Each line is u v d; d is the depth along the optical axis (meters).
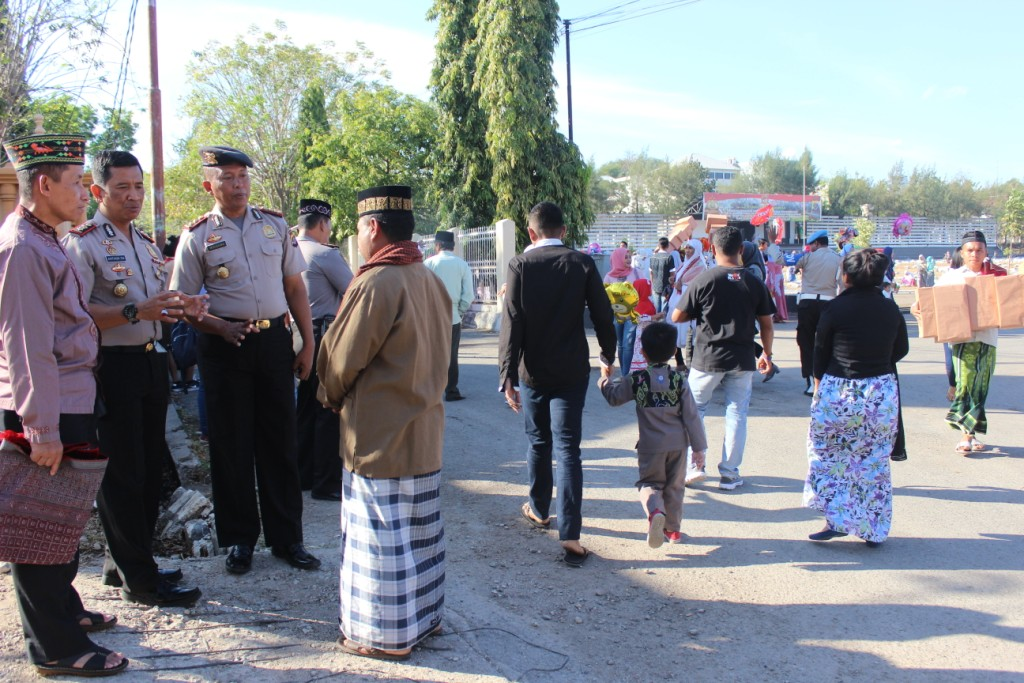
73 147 3.13
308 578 4.35
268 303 4.34
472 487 6.25
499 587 4.45
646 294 10.04
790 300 22.53
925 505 5.84
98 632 3.57
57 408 2.96
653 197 80.75
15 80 10.70
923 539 5.18
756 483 6.38
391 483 3.48
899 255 50.53
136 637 3.56
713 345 6.06
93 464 3.08
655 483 4.93
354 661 3.47
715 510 5.75
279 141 32.66
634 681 3.52
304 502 5.94
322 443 5.94
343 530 3.60
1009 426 8.22
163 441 4.06
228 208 4.32
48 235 3.11
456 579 4.55
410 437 3.49
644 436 4.93
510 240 17.38
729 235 6.09
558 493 4.79
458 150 21.70
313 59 32.50
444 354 3.68
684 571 4.71
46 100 11.64
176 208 31.81
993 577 4.61
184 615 3.82
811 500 5.13
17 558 2.96
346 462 3.55
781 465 6.88
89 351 3.24
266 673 3.33
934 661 3.70
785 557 4.92
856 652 3.79
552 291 4.83
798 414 8.85
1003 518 5.55
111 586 4.09
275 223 4.49
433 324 3.61
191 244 4.24
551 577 4.61
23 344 2.90
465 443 7.59
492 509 5.75
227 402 4.33
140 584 3.85
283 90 32.59
